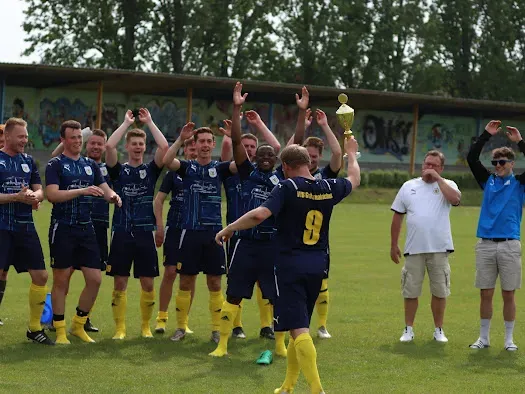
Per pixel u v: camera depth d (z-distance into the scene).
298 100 9.55
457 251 21.25
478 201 46.22
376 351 9.47
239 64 65.25
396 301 13.22
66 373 8.04
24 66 38.94
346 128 7.99
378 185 46.19
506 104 54.06
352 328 10.88
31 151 44.94
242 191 9.41
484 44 71.44
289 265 7.04
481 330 9.84
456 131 57.91
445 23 72.00
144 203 9.99
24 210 9.33
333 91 47.25
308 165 7.32
